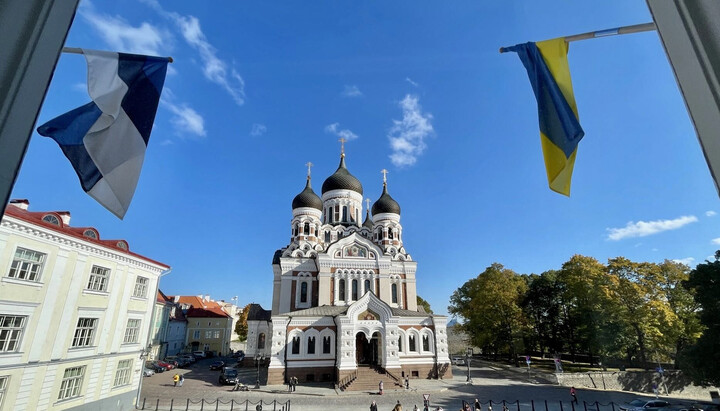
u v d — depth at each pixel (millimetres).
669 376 48781
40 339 22922
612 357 54562
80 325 26391
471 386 45031
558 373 48750
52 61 2918
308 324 48375
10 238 21188
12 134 2574
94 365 27328
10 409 21000
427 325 51719
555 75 6227
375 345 53031
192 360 73250
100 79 5965
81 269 26203
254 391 41625
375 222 66375
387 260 57312
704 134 2527
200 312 94938
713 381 32531
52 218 24906
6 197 2463
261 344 61844
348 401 37250
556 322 65125
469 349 48906
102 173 5688
